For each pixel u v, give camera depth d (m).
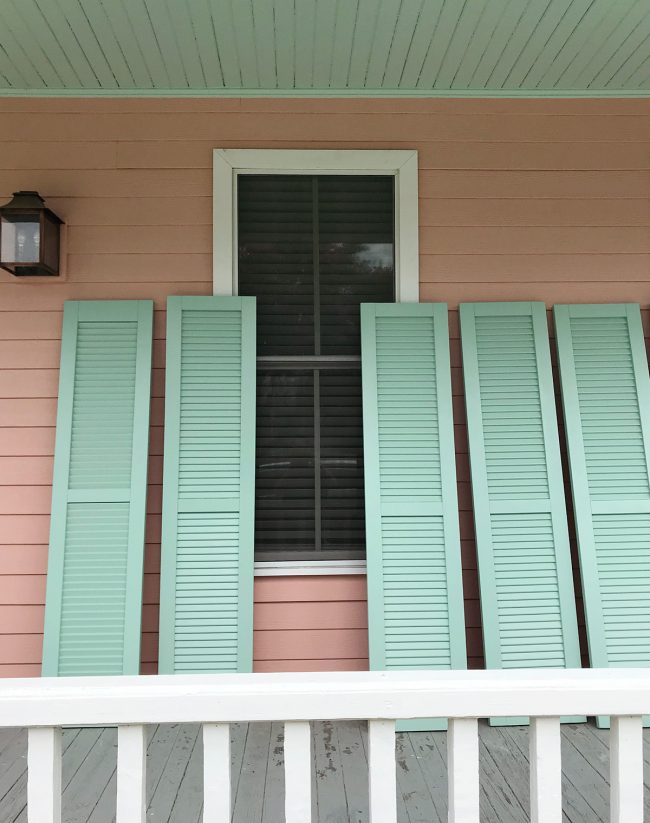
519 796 2.11
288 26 2.58
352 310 3.12
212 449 2.90
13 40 2.65
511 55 2.81
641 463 2.96
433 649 2.77
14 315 3.03
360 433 3.08
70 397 2.92
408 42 2.71
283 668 2.93
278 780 2.22
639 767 1.05
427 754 2.46
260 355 3.09
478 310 3.04
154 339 3.04
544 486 2.91
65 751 2.49
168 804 2.08
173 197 3.07
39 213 2.85
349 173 3.12
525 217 3.13
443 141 3.12
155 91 3.05
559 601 2.82
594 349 3.05
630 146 3.15
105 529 2.83
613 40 2.71
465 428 3.06
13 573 2.93
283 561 2.99
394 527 2.86
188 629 2.78
